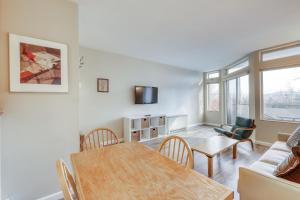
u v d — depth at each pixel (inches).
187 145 54.6
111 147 60.1
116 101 168.1
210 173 92.8
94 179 37.2
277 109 148.4
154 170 41.8
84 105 147.3
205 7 81.8
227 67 225.8
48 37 69.9
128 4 79.6
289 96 141.3
